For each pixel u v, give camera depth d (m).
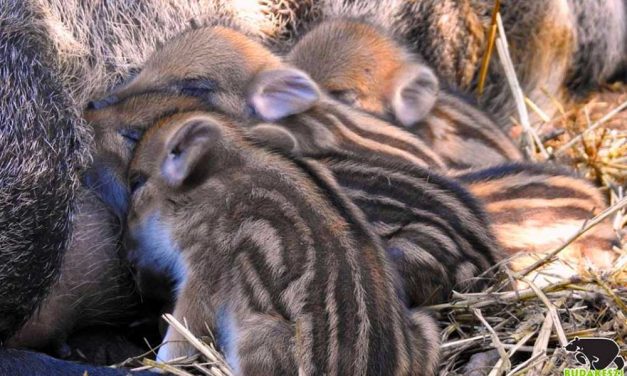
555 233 10.28
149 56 10.77
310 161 9.26
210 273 8.78
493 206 10.32
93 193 9.62
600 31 15.05
